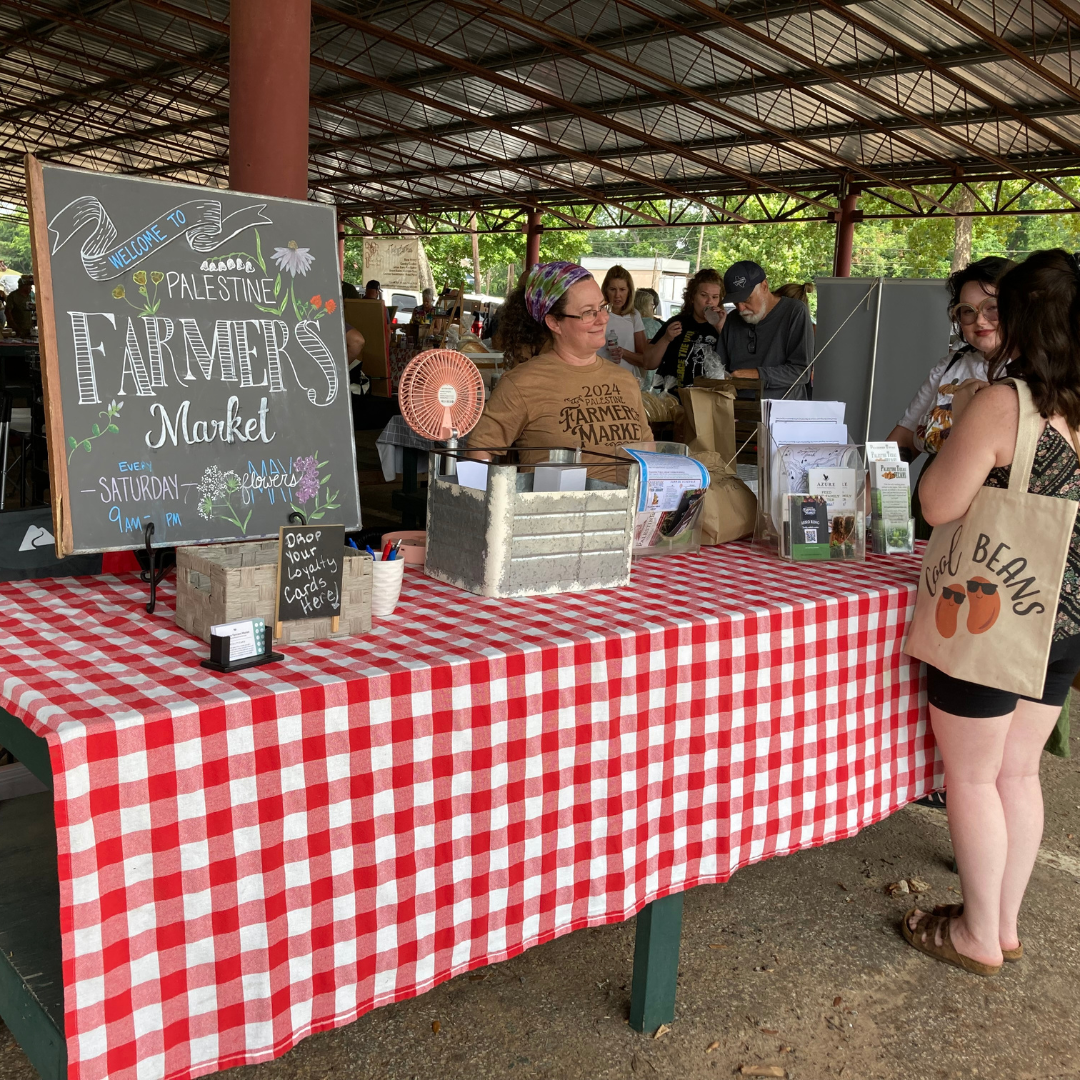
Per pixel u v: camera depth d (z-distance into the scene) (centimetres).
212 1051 118
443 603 164
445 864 138
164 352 152
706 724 166
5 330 841
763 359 429
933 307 505
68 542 141
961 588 181
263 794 118
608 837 156
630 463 178
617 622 157
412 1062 174
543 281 217
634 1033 185
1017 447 173
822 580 198
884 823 286
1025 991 208
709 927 224
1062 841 278
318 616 138
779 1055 182
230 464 158
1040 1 858
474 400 179
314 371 169
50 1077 118
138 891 109
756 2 990
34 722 106
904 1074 180
